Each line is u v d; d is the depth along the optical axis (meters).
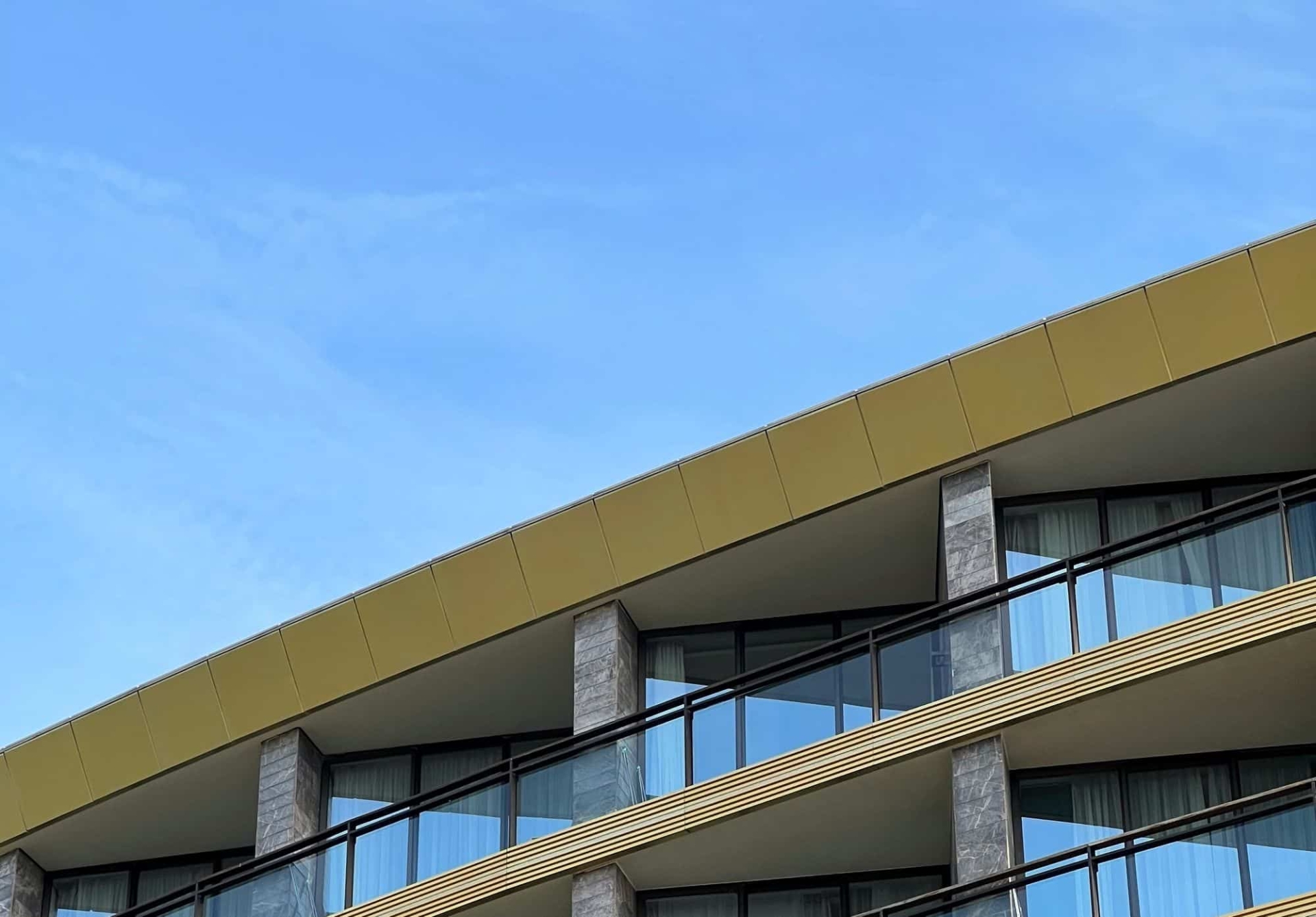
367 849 27.08
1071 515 27.08
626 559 27.56
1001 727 24.17
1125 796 24.83
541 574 27.80
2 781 29.88
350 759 29.34
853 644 26.81
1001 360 26.53
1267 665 23.70
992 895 22.95
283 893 27.00
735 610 28.12
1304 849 22.48
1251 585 24.36
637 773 26.08
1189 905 22.58
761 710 26.00
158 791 29.34
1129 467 26.89
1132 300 26.27
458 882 26.02
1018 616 24.92
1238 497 27.14
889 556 27.42
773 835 25.38
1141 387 26.05
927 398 26.69
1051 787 25.00
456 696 28.58
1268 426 26.47
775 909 26.17
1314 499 24.47
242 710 28.78
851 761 24.64
